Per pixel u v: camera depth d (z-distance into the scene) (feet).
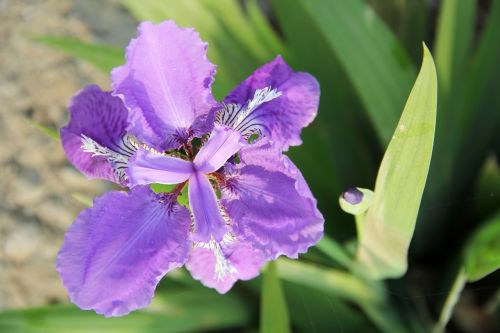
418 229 1.08
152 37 0.77
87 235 0.75
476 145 1.15
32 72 1.49
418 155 0.78
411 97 0.75
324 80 1.16
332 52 1.15
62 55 1.49
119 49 1.02
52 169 1.42
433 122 0.76
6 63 1.51
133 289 0.74
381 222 0.84
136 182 0.76
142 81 0.78
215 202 0.77
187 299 1.09
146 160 0.77
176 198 0.79
